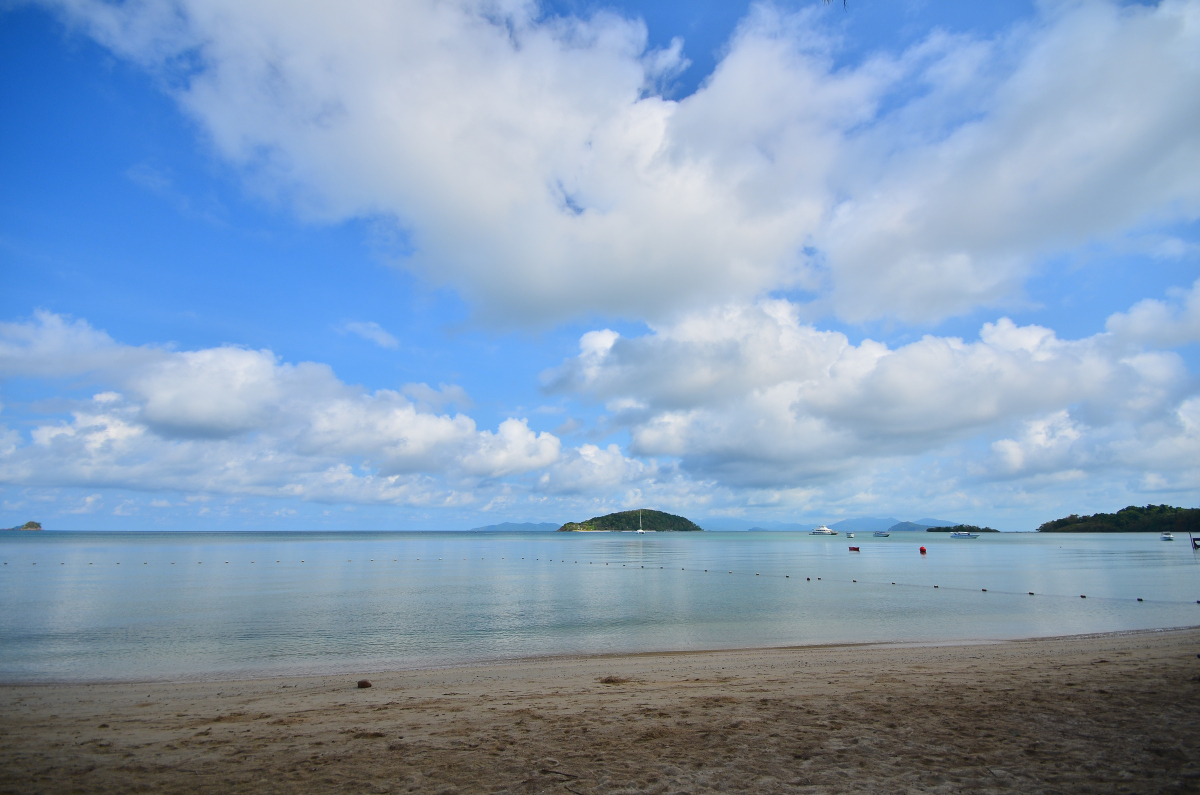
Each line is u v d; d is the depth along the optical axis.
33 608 34.72
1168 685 13.04
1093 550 114.38
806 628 28.14
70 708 13.65
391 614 32.88
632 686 15.41
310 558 92.38
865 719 11.05
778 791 7.78
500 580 54.72
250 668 20.06
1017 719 10.80
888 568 70.44
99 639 25.42
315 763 9.00
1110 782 7.89
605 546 154.88
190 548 123.44
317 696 14.94
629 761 8.97
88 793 7.83
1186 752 8.88
